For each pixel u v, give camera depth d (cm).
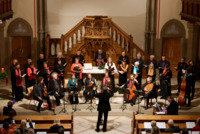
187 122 866
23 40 1574
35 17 1544
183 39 1573
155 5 1553
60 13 1588
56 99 1139
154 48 1600
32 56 1585
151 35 1586
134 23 1612
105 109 978
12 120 842
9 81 1445
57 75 1212
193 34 1552
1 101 1165
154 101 1214
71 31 1395
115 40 1427
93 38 1336
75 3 1585
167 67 1193
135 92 1084
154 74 1270
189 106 1153
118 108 1173
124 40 1455
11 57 1580
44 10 1555
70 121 909
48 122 908
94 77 1267
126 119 1123
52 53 1591
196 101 1214
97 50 1384
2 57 1562
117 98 1244
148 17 1581
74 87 1073
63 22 1598
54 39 1474
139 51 1472
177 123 898
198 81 1512
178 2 1538
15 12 1528
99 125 1041
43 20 1566
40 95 1073
